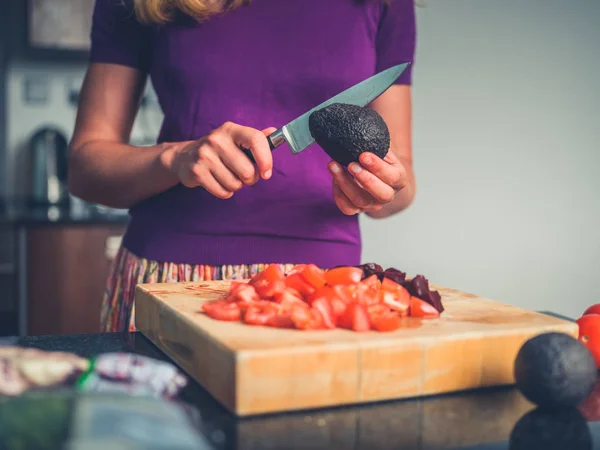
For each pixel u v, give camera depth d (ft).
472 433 2.33
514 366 2.53
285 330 2.71
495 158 9.32
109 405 1.85
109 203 4.44
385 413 2.50
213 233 4.19
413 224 9.27
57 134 10.91
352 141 3.29
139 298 3.54
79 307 9.84
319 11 4.22
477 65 9.12
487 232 9.43
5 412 1.78
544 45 9.21
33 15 10.75
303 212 4.25
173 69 4.24
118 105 4.45
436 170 9.21
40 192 10.87
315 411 2.50
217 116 4.23
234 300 3.02
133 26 4.37
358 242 4.47
